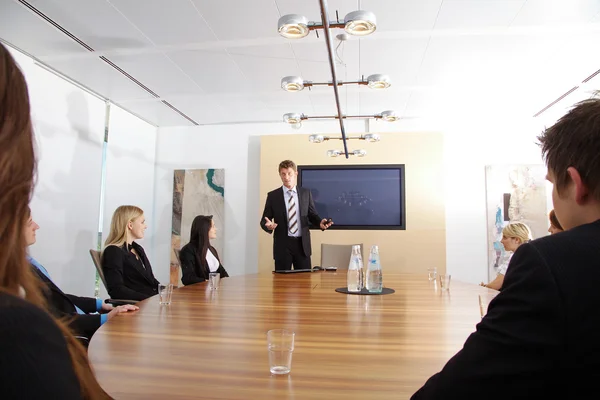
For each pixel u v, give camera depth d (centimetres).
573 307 53
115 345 126
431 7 327
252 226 632
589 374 52
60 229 461
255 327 152
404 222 587
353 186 601
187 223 643
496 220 586
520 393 55
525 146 592
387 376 99
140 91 515
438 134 593
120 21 350
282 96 531
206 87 502
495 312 60
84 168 501
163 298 204
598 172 63
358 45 388
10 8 330
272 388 91
